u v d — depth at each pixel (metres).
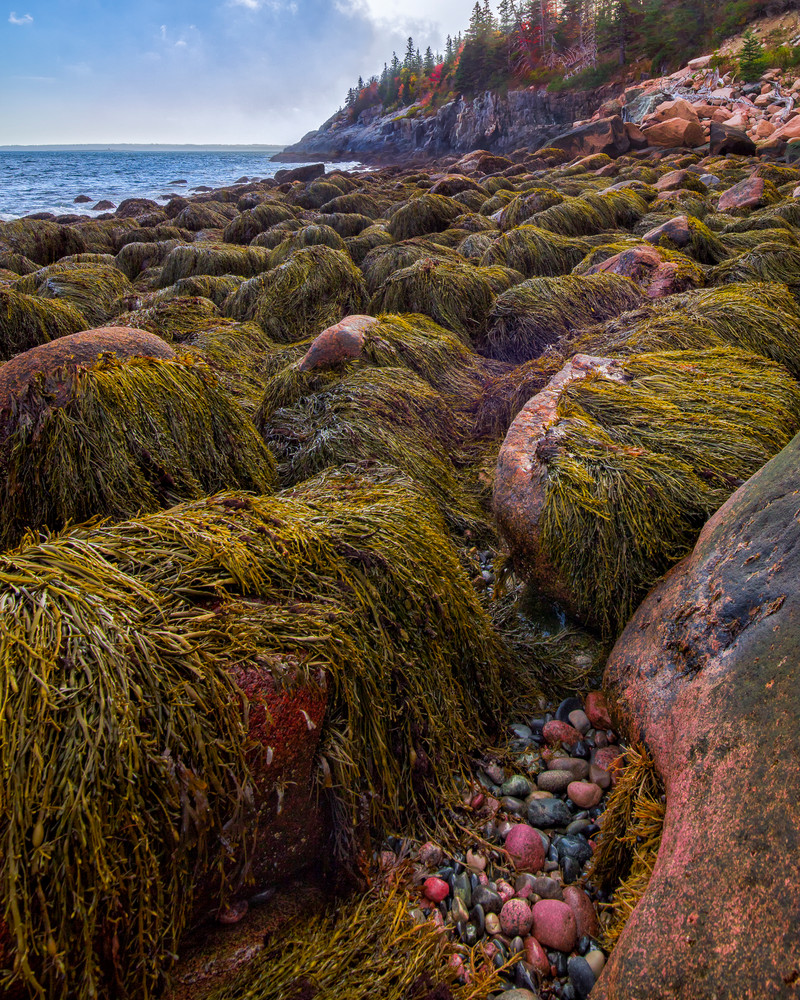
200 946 1.67
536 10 75.25
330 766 1.90
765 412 3.41
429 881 1.96
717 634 2.06
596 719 2.49
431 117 79.62
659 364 4.04
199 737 1.62
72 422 3.06
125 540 2.12
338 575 2.28
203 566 2.06
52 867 1.39
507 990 1.68
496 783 2.34
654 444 3.17
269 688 1.78
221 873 1.68
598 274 6.89
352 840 1.91
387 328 5.94
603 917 1.86
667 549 2.75
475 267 8.80
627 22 61.38
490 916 1.86
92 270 11.35
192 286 9.89
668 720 2.06
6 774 1.40
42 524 3.00
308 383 5.06
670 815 1.73
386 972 1.61
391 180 34.28
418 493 3.14
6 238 15.91
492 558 3.80
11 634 1.61
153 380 3.33
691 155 27.31
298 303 8.02
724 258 8.55
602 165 27.95
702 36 54.97
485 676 2.60
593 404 3.52
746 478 2.94
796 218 11.34
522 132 63.09
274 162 117.06
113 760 1.50
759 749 1.56
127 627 1.73
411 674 2.25
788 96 38.28
